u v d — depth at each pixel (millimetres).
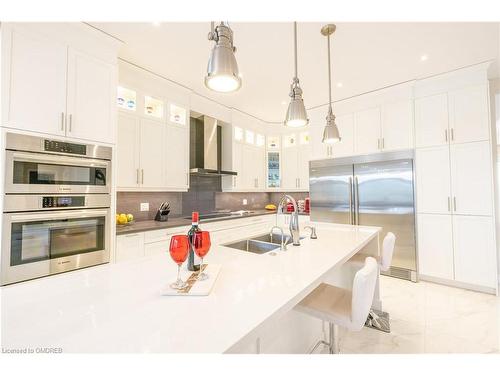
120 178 2551
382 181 3336
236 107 4047
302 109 1640
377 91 3324
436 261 2963
